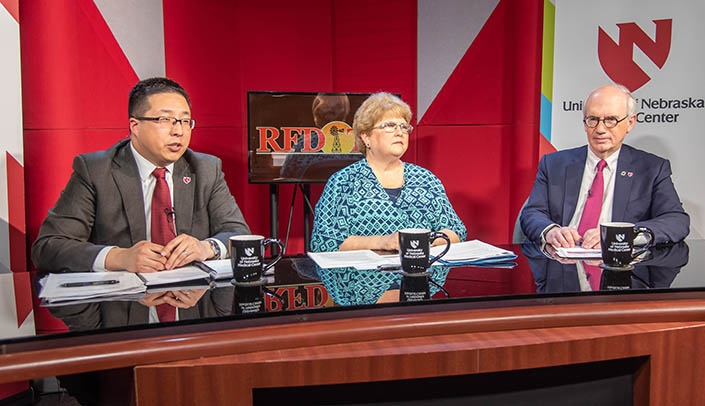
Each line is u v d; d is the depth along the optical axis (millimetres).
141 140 2197
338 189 2453
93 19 3004
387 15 3896
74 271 1504
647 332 1059
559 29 3057
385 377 972
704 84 2875
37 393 2445
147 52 3291
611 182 2539
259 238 1269
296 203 4059
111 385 1021
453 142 3877
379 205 2430
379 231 2408
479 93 3775
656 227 1972
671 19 2879
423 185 2537
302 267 1462
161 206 2221
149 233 2199
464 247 1723
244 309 1035
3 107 2557
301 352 972
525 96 3615
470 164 3850
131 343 917
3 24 2527
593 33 3004
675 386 1085
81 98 2973
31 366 860
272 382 940
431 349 986
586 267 1419
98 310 1035
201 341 942
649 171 2477
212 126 3689
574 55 3047
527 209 2566
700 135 2910
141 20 3244
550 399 1094
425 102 3904
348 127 3254
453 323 1038
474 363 993
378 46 3939
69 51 2895
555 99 3107
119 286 1210
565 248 1747
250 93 3113
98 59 3041
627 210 2471
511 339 1027
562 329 1072
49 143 2895
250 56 3814
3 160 2576
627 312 1086
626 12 2941
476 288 1181
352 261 1542
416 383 1039
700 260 1512
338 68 4043
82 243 1692
